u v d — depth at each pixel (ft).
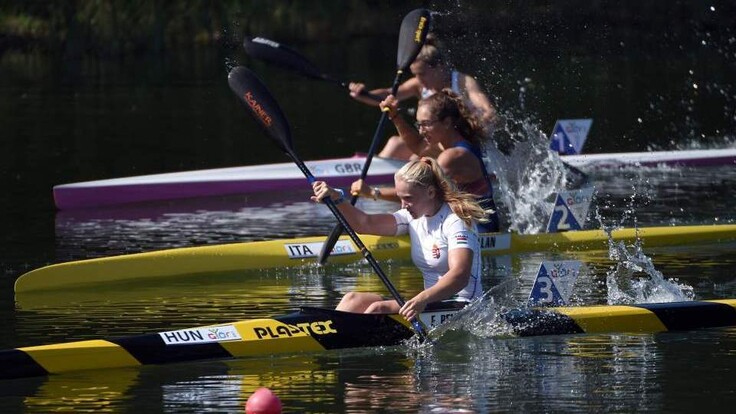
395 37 385.29
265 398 66.13
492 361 79.66
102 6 366.63
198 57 358.64
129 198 156.76
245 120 240.12
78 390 72.84
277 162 189.67
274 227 136.98
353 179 169.78
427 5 308.19
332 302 99.66
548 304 90.43
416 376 76.02
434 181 83.82
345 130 228.22
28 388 73.26
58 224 139.03
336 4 386.93
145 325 90.89
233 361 79.66
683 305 90.58
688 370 77.10
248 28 371.35
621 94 258.16
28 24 364.38
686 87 268.82
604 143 208.33
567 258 118.52
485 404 70.08
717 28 321.73
